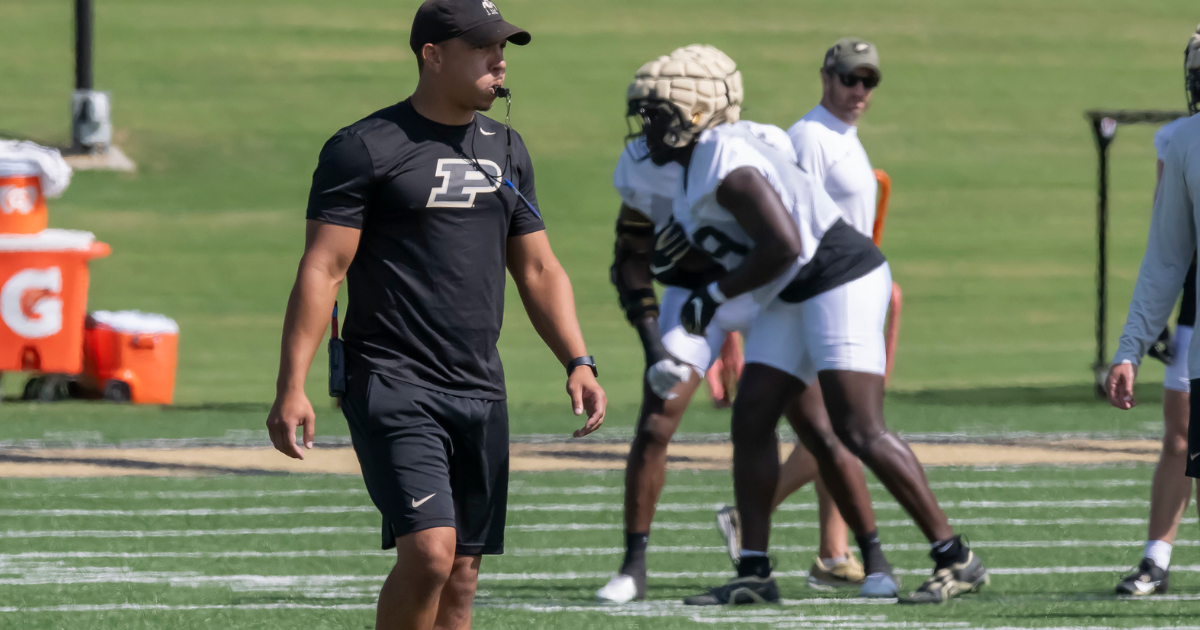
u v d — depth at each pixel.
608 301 70.50
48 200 84.69
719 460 37.84
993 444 40.28
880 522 30.38
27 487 33.16
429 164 15.80
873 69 23.45
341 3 130.38
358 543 27.61
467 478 16.52
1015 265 81.75
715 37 124.88
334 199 15.65
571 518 30.53
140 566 25.41
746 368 23.03
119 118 100.69
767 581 22.83
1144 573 23.41
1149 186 98.25
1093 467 36.69
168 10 125.69
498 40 15.77
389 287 15.89
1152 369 60.31
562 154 97.31
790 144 22.56
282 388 15.52
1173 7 137.88
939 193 95.06
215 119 101.94
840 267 22.30
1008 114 111.25
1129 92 117.12
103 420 43.44
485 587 24.19
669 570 25.77
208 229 81.69
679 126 21.92
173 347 48.59
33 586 23.64
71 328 47.03
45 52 113.88
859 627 21.03
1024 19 133.00
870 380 22.28
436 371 15.98
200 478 34.50
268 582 24.19
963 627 20.95
